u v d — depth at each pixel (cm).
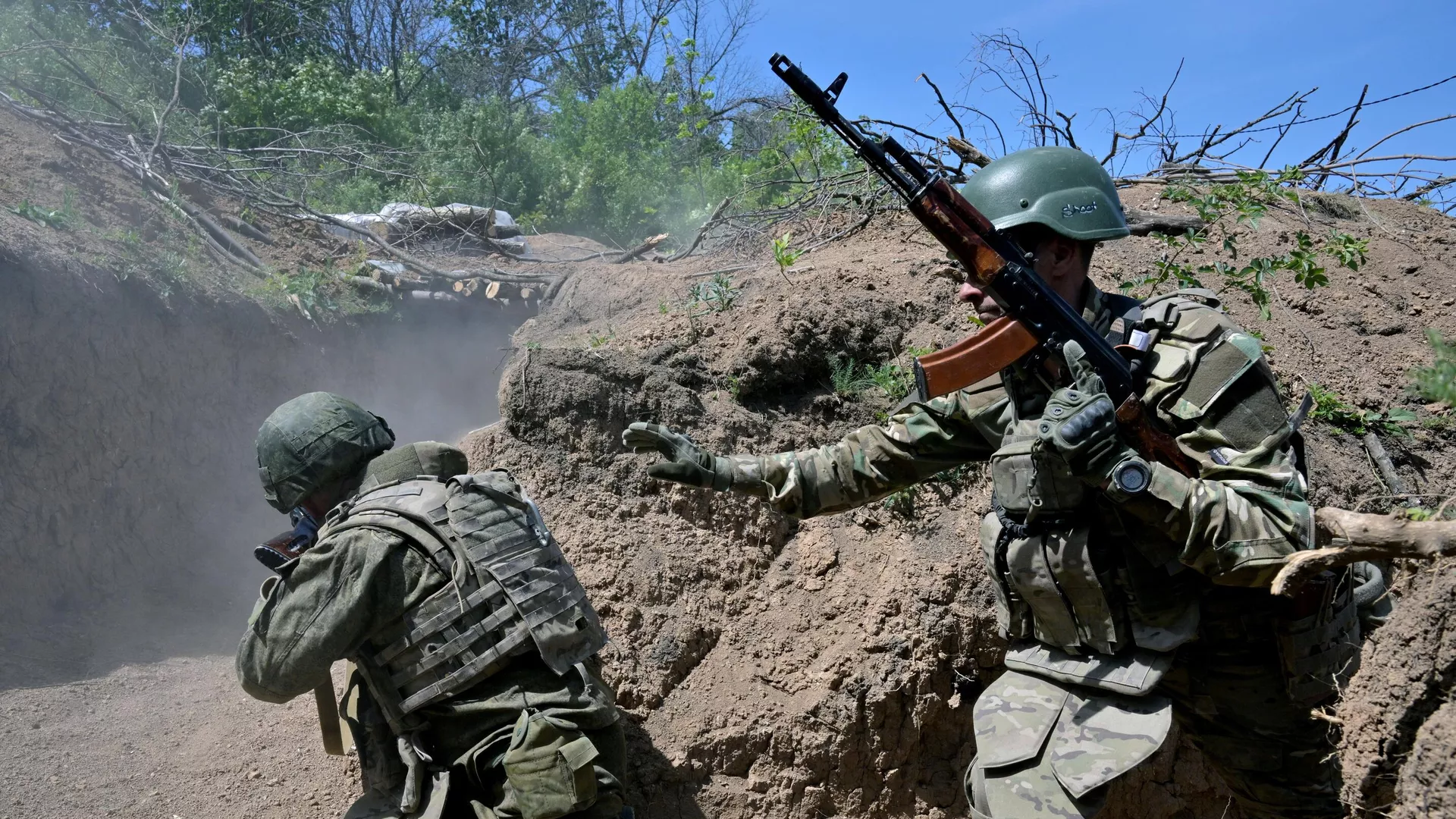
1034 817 243
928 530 391
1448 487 432
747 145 1280
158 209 722
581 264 843
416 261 812
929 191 258
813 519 399
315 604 265
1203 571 236
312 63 1357
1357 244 508
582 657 276
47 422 523
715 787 344
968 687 369
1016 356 257
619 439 402
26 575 489
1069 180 264
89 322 558
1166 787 377
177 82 830
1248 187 575
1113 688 252
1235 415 241
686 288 574
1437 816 200
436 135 1341
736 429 414
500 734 264
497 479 290
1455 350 198
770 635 373
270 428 294
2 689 400
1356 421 444
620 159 1412
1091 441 230
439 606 265
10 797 330
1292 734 267
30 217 597
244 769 356
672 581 377
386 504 275
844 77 262
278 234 811
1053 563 255
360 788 344
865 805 356
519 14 2361
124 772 352
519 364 406
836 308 452
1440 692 218
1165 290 496
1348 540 210
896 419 300
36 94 794
